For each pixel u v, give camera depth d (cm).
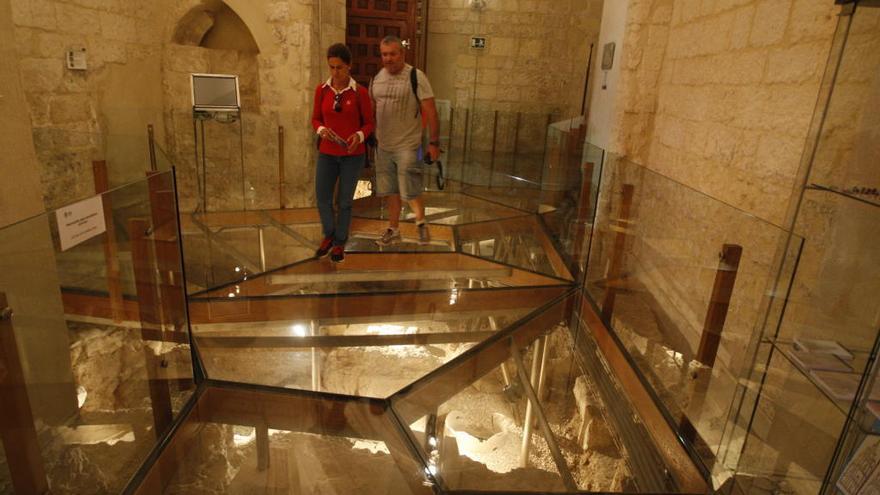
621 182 288
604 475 221
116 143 377
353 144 288
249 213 402
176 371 219
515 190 500
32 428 146
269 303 295
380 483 196
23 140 238
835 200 136
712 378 195
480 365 271
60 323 157
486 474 209
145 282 193
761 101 242
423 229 387
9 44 229
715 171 283
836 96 135
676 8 350
